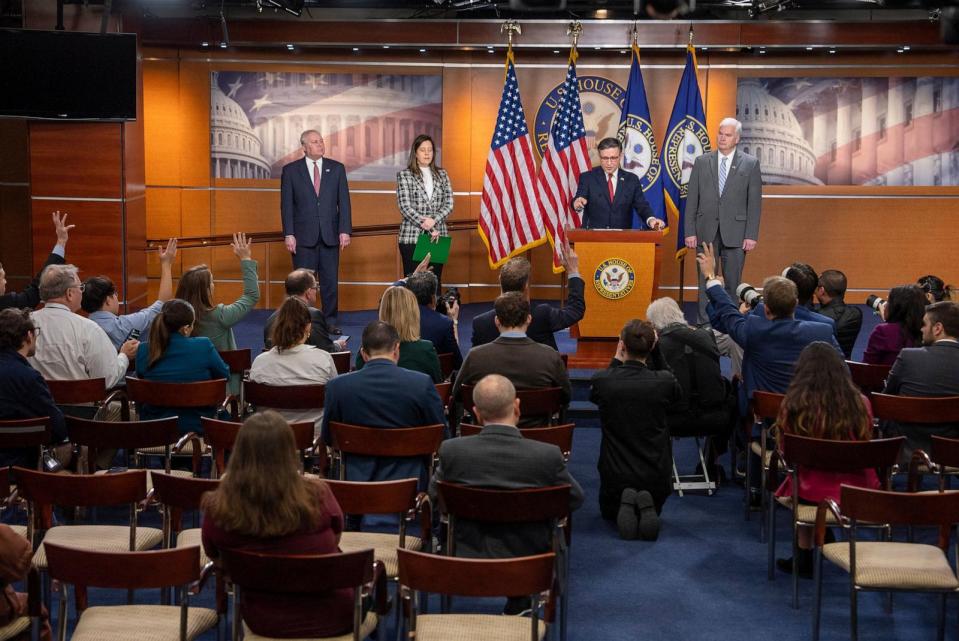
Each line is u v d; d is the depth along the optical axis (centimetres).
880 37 1253
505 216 1079
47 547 348
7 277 1210
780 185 1338
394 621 482
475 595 349
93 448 520
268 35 1249
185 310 609
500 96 1314
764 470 595
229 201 1313
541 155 1316
